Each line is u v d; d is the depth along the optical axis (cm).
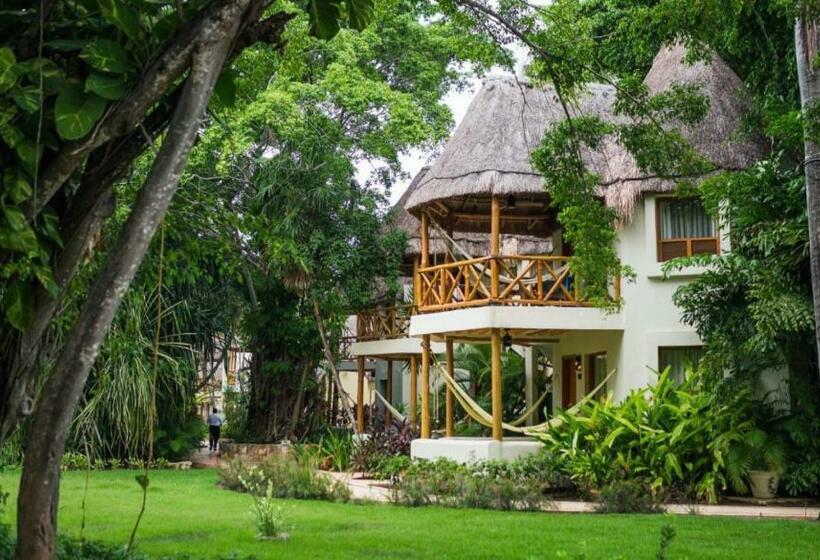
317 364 1989
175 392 1848
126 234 409
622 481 1141
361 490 1332
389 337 1848
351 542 799
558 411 1425
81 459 1666
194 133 419
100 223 466
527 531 872
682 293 1229
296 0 858
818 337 1000
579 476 1231
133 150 461
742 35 1361
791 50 1295
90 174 459
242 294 2066
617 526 913
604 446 1222
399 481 1263
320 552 744
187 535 845
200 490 1298
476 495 1108
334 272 1820
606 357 1462
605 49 1566
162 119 464
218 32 421
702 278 1195
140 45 429
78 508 1054
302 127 1652
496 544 788
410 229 1886
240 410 2270
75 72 439
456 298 1667
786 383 1261
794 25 1027
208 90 421
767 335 1120
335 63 1717
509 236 1817
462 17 830
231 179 1845
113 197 480
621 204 1384
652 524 933
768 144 1391
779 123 1105
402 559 712
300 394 1972
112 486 1348
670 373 1398
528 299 1391
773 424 1212
